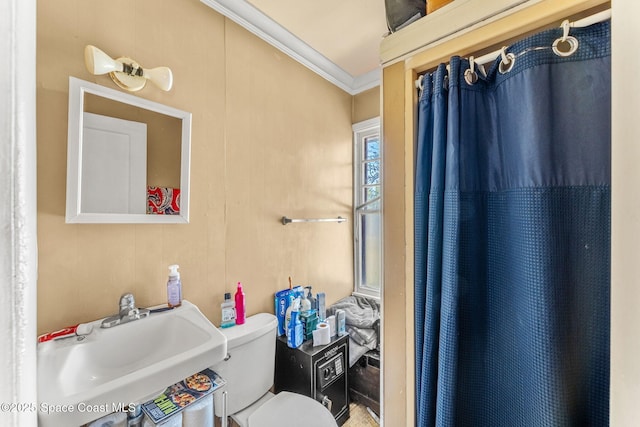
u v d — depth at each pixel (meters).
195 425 0.96
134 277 1.09
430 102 0.78
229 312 1.35
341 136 2.21
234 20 1.44
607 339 0.54
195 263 1.28
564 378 0.54
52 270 0.91
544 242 0.57
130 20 1.09
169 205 1.17
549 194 0.58
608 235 0.54
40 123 0.88
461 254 0.70
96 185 0.98
